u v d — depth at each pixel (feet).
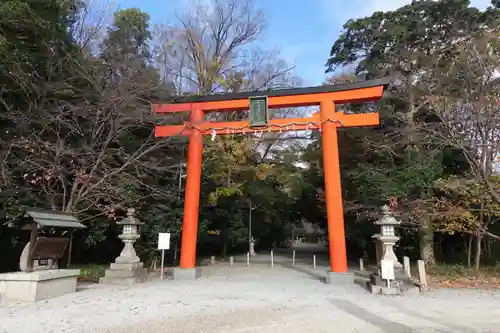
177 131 48.03
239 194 76.07
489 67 39.75
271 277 48.47
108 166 46.68
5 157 38.27
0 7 32.14
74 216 37.55
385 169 53.42
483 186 44.01
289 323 22.74
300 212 106.52
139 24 64.13
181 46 75.31
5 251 47.14
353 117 43.96
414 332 20.33
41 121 40.93
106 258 61.00
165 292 35.01
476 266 48.75
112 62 46.37
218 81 79.05
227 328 21.47
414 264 56.24
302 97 45.70
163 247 44.83
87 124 47.42
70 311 25.91
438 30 55.06
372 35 59.98
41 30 38.14
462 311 26.45
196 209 46.83
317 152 73.31
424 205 48.29
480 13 52.39
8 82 38.47
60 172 41.01
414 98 51.31
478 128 39.17
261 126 46.50
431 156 49.32
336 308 27.63
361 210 58.49
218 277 48.19
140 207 53.21
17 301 28.99
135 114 46.34
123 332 20.48
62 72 45.03
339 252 41.91
